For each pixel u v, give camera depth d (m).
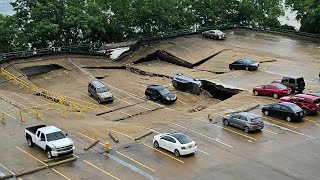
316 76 59.19
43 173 32.88
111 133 40.69
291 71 61.72
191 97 55.94
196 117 45.41
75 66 66.56
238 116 41.59
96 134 40.50
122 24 83.38
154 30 84.94
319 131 41.19
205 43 77.81
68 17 75.25
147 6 82.31
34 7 75.06
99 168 33.69
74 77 63.16
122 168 33.72
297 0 85.94
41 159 35.06
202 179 32.03
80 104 52.97
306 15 84.25
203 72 64.81
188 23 88.88
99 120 46.91
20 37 73.12
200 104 53.88
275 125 42.69
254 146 37.91
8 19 73.44
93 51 75.06
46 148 35.19
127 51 75.19
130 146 37.75
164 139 36.72
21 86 58.28
